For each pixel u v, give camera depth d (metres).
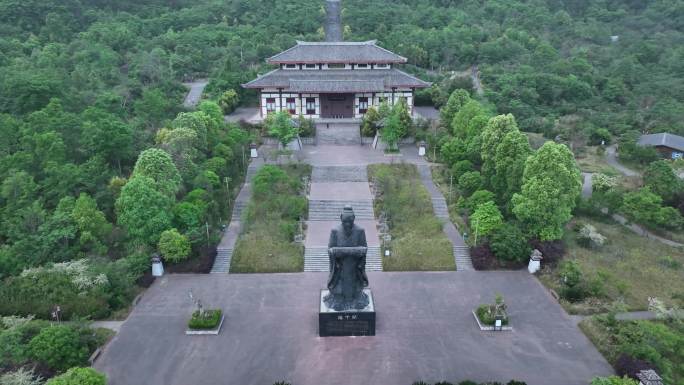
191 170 64.62
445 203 66.12
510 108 103.56
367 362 40.88
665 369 38.84
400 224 61.06
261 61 121.75
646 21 157.62
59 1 125.56
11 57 97.81
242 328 45.19
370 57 95.38
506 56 130.62
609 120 102.31
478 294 50.41
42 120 67.50
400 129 80.31
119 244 54.31
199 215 56.78
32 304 45.19
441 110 88.31
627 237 62.62
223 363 40.78
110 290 48.34
